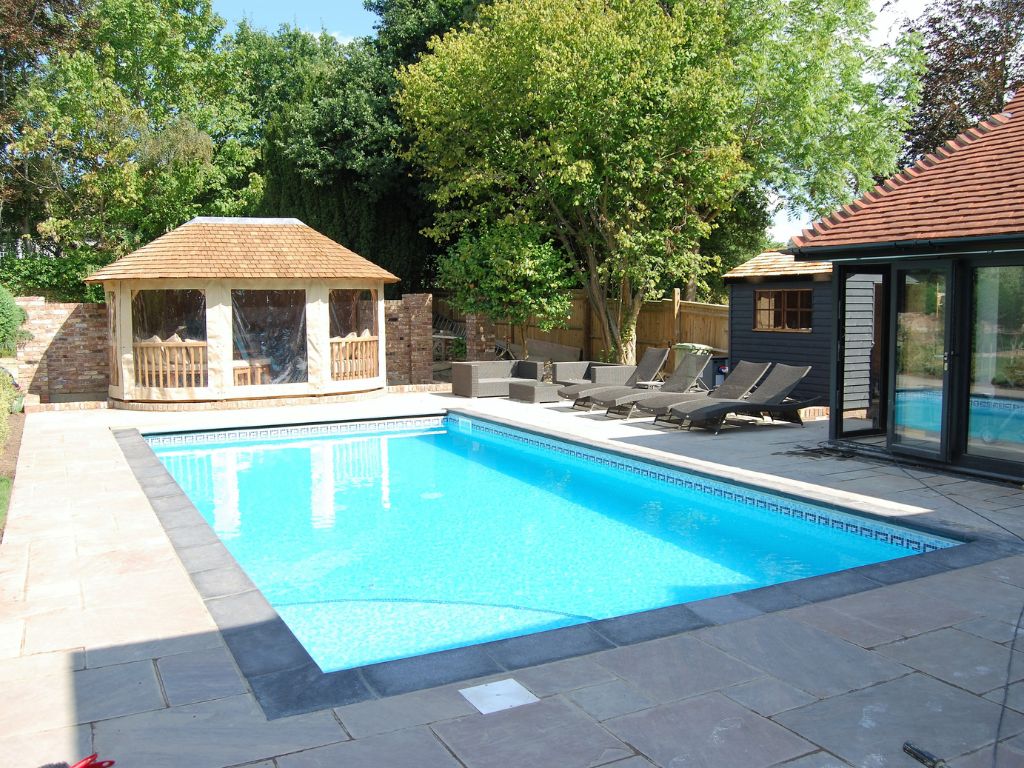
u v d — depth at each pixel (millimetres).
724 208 21141
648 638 4656
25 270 24000
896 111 21859
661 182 18312
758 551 7797
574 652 4473
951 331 8992
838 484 8633
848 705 3836
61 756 3447
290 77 30719
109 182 24641
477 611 6297
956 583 5566
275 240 17219
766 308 15523
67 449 11484
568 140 17078
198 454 12891
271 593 6734
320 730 3639
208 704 3920
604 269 18828
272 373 16797
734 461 10016
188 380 16234
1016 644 4543
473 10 23906
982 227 8391
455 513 9273
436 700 3914
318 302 16828
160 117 27219
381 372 18359
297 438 14133
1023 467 8461
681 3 18391
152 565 6219
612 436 12062
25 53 26250
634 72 16766
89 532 7172
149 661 4453
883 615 4996
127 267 15797
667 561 7500
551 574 7152
